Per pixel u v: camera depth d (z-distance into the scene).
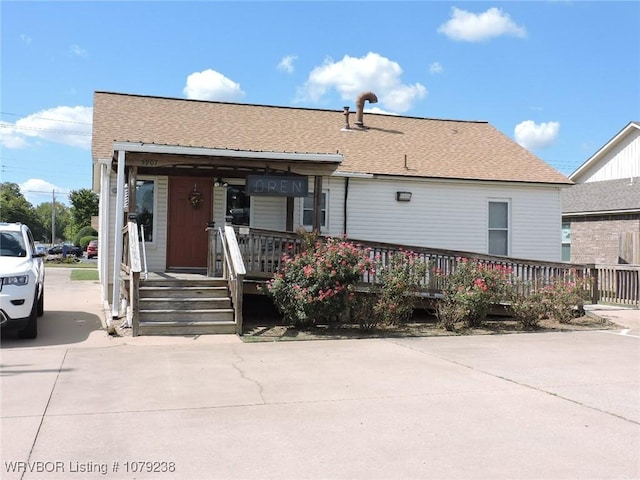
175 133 15.21
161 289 10.70
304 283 10.47
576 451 4.53
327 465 4.22
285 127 17.20
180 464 4.23
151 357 8.09
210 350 8.70
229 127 16.38
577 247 22.97
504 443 4.70
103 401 5.84
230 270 10.87
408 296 11.24
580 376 7.14
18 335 9.38
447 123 20.28
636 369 7.58
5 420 5.20
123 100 17.00
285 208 14.81
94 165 15.14
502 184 16.06
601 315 13.31
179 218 14.10
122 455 4.39
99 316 11.95
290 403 5.83
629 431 5.02
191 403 5.80
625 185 23.38
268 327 10.86
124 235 12.85
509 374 7.23
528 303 11.53
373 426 5.11
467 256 12.41
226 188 14.36
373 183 15.38
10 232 10.58
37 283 9.64
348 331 10.63
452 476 4.04
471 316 11.51
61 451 4.47
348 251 10.57
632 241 19.84
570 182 16.44
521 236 16.38
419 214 15.67
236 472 4.09
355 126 18.28
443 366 7.69
